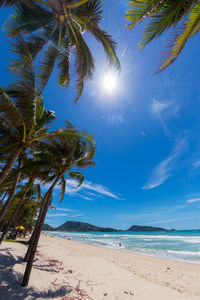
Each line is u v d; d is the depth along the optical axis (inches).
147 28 124.1
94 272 315.3
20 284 190.7
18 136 220.5
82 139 253.0
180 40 120.3
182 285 292.8
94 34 229.9
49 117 294.7
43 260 368.5
